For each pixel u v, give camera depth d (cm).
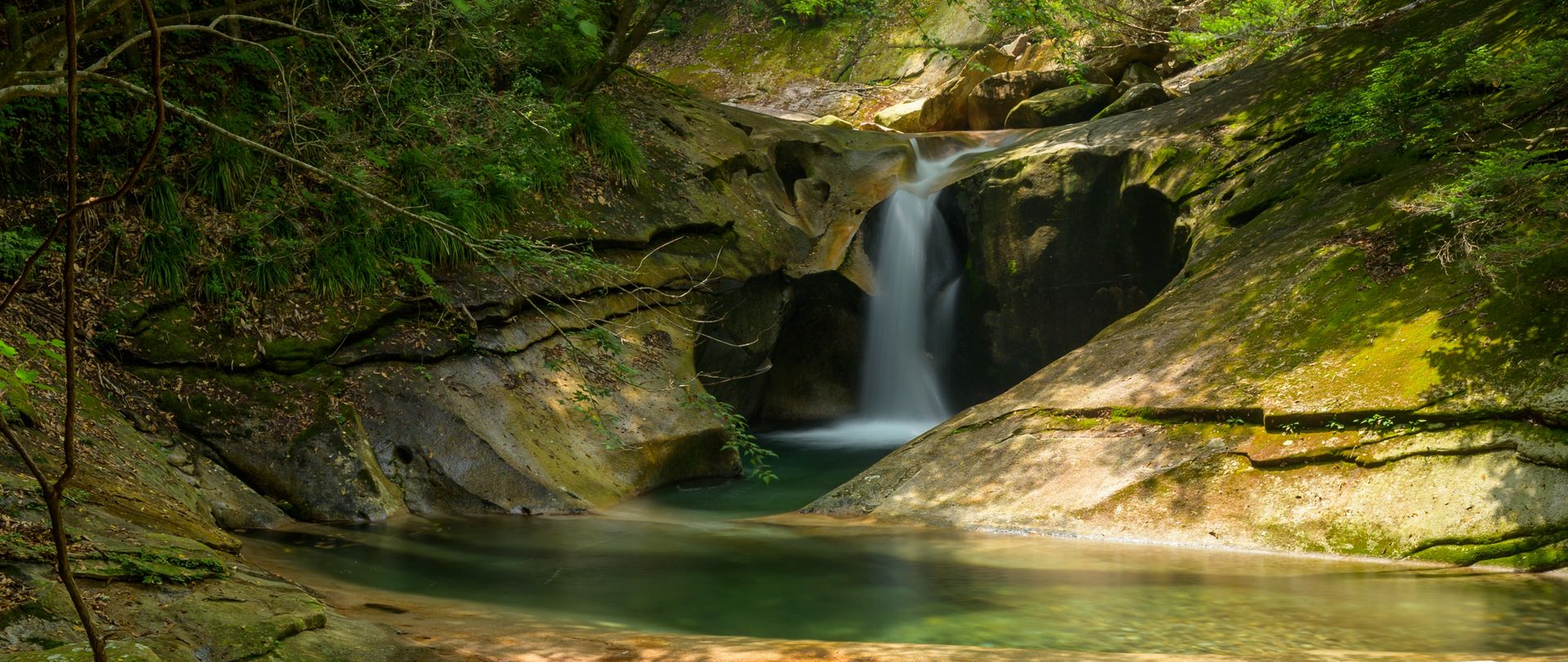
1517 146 909
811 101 2442
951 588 669
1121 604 620
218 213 978
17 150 896
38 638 417
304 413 902
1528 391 714
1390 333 831
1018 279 1425
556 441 996
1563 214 775
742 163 1491
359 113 1112
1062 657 479
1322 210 1055
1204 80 1769
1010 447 923
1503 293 782
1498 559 667
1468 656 502
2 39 865
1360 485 742
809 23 2666
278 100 1045
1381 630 555
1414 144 1019
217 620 466
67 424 195
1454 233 886
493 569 728
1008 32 2281
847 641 564
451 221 1041
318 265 979
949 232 1522
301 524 837
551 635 533
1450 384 752
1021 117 1802
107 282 899
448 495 915
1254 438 809
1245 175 1211
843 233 1520
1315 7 1466
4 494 532
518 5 1220
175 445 831
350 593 630
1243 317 955
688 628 591
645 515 935
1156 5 1850
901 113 2012
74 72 171
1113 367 973
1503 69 855
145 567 498
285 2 1004
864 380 1602
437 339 1000
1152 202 1317
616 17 1516
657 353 1166
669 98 1560
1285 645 535
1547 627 554
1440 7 1271
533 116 1151
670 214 1306
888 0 2375
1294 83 1298
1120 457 856
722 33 2778
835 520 897
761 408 1584
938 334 1540
